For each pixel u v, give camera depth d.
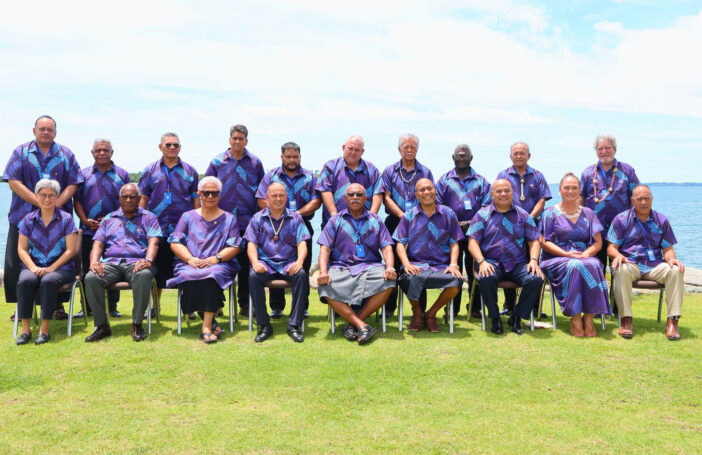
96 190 5.89
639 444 3.21
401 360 4.58
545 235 5.68
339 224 5.52
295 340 5.11
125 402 3.74
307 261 5.84
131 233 5.43
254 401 3.77
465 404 3.74
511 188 5.50
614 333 5.43
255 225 5.49
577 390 4.01
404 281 5.38
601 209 6.07
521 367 4.44
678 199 128.75
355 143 5.82
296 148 5.89
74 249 5.36
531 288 5.34
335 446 3.15
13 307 6.71
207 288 5.10
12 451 3.07
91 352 4.76
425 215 5.57
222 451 3.09
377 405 3.72
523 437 3.28
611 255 5.66
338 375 4.23
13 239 5.55
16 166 5.52
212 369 4.36
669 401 3.84
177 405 3.70
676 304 5.24
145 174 5.92
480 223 5.59
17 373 4.25
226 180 5.99
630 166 6.07
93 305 5.12
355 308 6.02
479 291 6.04
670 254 5.48
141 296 5.10
